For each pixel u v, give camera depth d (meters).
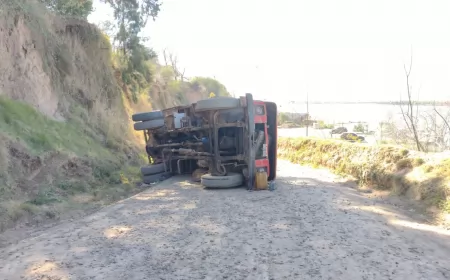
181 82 54.81
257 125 11.75
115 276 5.03
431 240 6.28
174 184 12.35
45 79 15.01
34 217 8.22
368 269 5.09
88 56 19.70
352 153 13.57
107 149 16.06
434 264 5.24
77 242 6.41
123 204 9.32
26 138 11.23
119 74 23.97
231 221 7.53
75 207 9.39
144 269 5.24
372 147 12.54
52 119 14.12
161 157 14.55
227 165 11.80
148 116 14.05
